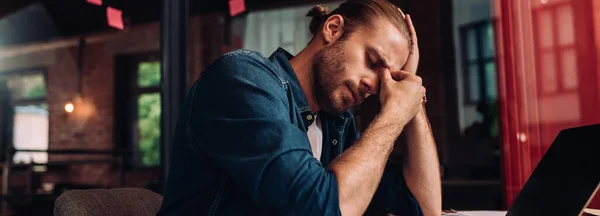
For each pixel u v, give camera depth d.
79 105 7.22
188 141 0.81
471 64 4.66
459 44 4.74
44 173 6.75
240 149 0.73
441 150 4.50
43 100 7.69
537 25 2.41
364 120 3.38
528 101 2.41
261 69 0.81
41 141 7.72
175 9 2.46
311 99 0.94
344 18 0.91
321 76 0.90
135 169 6.68
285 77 0.89
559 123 2.35
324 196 0.70
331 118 1.04
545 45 2.39
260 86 0.77
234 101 0.76
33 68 7.75
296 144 0.73
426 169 1.04
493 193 3.33
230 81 0.77
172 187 0.83
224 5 5.97
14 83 7.90
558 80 2.35
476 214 1.22
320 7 0.99
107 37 7.13
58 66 7.48
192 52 6.20
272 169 0.70
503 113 2.48
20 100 7.86
